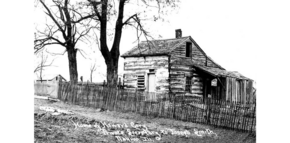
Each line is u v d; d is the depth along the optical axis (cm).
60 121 1302
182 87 2850
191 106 1566
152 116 1708
